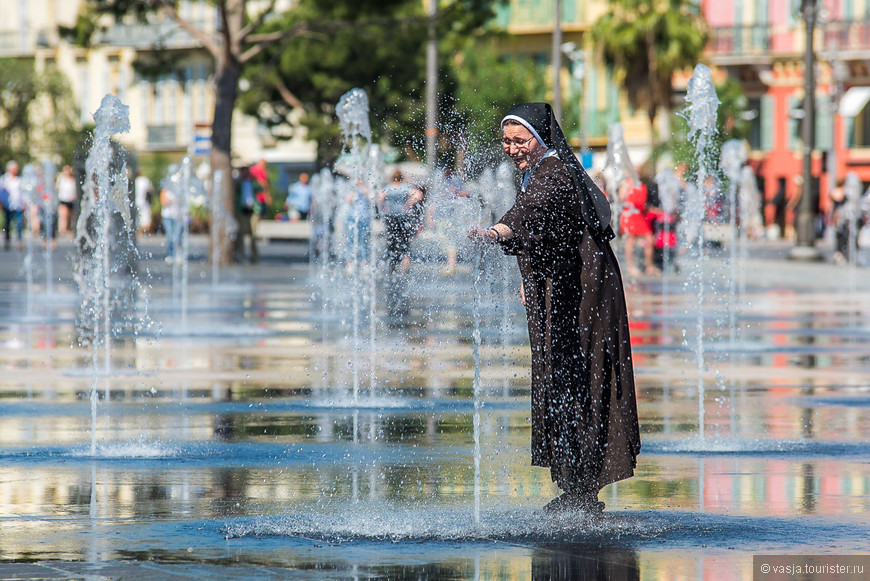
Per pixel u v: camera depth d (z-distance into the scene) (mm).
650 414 20016
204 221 109125
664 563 10641
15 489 13906
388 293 48219
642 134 133000
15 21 148500
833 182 112250
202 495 13602
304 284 55031
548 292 12117
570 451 12195
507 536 11617
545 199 11758
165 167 121812
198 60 139125
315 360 27562
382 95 92750
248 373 25250
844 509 12906
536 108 12141
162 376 24781
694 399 21812
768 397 22094
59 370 25812
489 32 90062
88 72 144500
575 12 134000
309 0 70000
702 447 16859
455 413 19984
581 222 11992
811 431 18281
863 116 127812
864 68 127562
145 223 84938
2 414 19812
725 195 76125
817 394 22500
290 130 129250
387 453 16344
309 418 19469
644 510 12852
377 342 31422
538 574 10281
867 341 32531
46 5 147750
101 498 13422
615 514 12641
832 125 112312
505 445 16984
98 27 68688
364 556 10875
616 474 12141
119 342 31625
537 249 11961
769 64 129375
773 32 129250
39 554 10938
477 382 12758
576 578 10156
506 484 14219
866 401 21578
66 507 12945
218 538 11539
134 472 14977
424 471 15062
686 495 13656
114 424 18812
